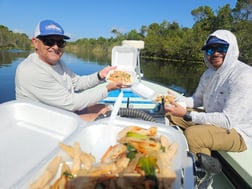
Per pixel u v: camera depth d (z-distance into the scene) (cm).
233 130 162
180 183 69
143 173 65
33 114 100
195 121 172
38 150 83
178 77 1191
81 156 71
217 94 182
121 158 71
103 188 63
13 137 90
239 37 1934
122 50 309
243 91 156
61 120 97
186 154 80
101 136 90
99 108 192
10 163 75
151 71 1426
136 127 88
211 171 84
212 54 176
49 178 61
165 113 186
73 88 209
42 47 154
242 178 142
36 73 151
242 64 169
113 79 230
